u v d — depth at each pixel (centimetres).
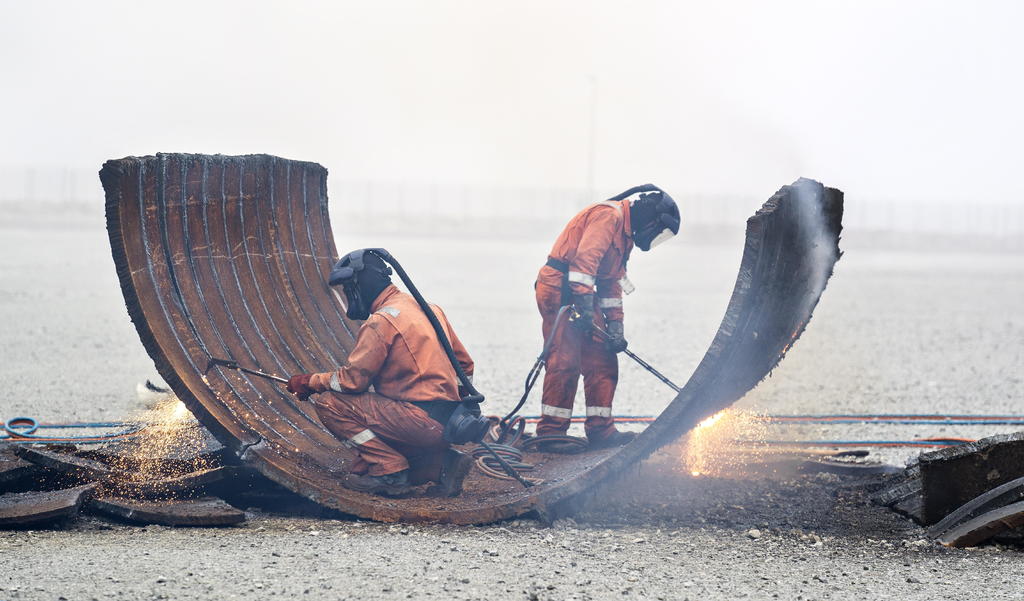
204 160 1381
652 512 1302
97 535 1144
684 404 1194
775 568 1080
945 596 990
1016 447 1208
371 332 1222
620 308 1493
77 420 1969
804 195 1268
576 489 1214
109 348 2958
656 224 1453
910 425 2147
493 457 1382
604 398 1504
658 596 969
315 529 1187
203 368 1260
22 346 2950
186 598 915
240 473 1320
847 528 1255
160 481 1259
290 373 1411
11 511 1148
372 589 955
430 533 1174
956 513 1213
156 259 1266
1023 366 3075
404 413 1232
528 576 1014
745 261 1167
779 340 1383
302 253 1586
